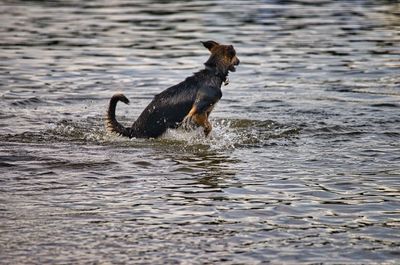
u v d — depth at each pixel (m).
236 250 8.52
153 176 11.35
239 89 18.61
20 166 11.75
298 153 12.77
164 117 13.76
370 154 12.68
